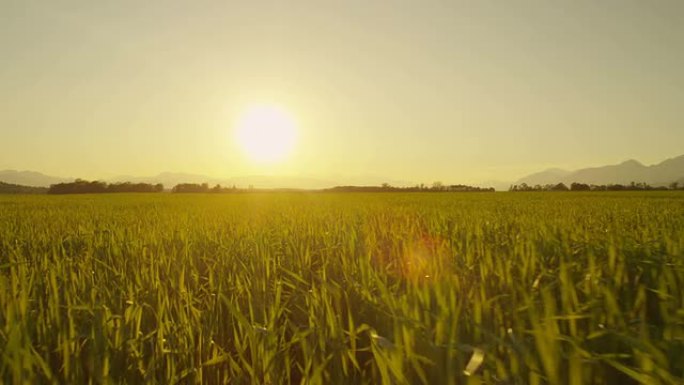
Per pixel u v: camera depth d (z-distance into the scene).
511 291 2.97
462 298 2.91
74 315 3.07
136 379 2.38
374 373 2.26
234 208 17.92
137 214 14.13
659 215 10.32
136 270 4.29
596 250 4.50
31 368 2.14
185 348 2.60
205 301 3.54
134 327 2.91
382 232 7.30
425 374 2.08
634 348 1.86
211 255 5.60
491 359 1.92
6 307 3.08
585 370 1.87
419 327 2.21
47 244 6.93
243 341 2.72
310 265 4.87
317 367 2.14
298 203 21.94
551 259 4.39
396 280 3.94
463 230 7.21
